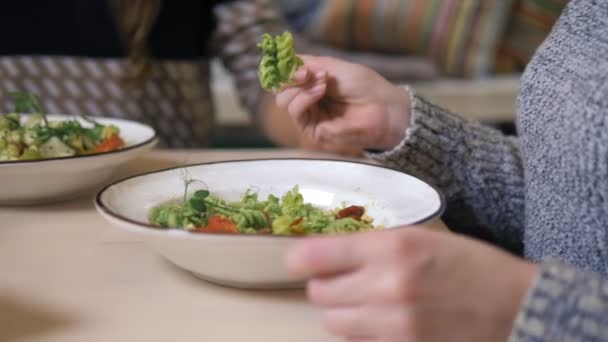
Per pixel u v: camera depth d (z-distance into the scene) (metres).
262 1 1.15
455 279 0.33
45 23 1.09
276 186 0.57
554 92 0.50
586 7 0.54
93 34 1.09
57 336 0.38
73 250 0.51
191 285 0.45
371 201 0.54
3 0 1.07
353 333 0.33
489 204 0.69
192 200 0.48
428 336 0.32
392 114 0.67
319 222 0.48
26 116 0.75
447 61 1.86
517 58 1.86
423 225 0.43
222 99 1.76
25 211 0.60
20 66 1.07
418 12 1.85
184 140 1.14
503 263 0.34
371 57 1.86
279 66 0.60
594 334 0.31
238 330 0.39
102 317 0.41
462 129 0.69
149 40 1.10
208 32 1.16
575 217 0.48
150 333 0.39
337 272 0.33
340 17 1.86
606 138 0.44
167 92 1.11
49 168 0.57
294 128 0.97
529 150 0.53
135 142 0.72
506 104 1.72
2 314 0.41
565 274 0.33
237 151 0.83
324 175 0.58
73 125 0.68
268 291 0.44
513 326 0.33
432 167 0.68
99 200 0.47
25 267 0.48
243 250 0.40
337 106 0.69
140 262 0.49
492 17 1.83
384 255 0.32
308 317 0.41
